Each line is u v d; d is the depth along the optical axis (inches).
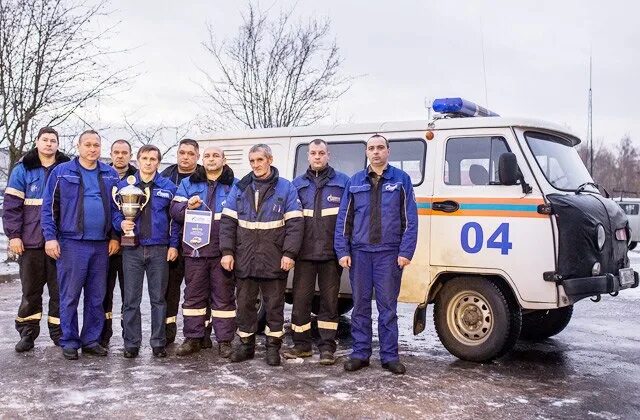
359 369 231.8
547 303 230.2
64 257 238.5
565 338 303.3
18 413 178.2
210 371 226.5
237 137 312.3
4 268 500.1
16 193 246.2
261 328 301.1
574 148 277.9
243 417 177.8
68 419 174.1
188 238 245.8
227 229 239.8
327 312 243.6
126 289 245.1
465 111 271.4
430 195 253.1
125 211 241.6
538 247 232.1
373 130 275.4
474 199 244.1
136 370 225.8
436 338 296.0
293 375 222.5
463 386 212.5
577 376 230.5
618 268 258.7
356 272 232.8
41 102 487.2
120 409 182.5
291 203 236.5
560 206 232.4
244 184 240.5
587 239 234.8
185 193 250.2
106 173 247.4
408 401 194.7
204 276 249.3
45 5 477.4
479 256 241.1
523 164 239.5
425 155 259.0
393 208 227.8
